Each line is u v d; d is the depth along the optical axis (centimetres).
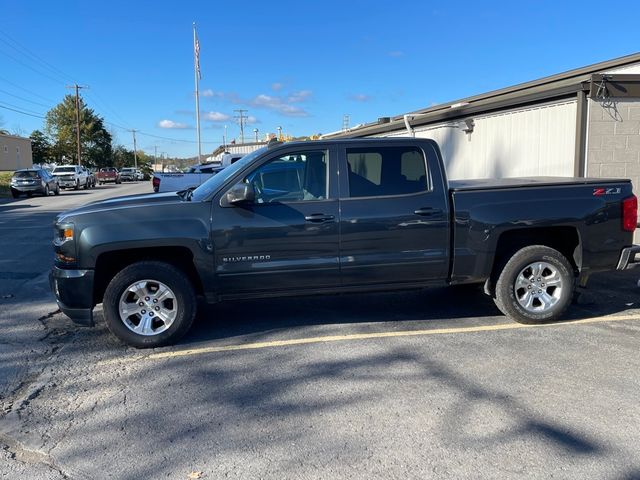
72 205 2397
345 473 323
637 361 488
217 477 322
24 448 361
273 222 545
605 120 912
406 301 701
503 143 1138
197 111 3547
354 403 413
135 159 12181
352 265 561
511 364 483
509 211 577
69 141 8600
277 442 360
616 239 600
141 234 529
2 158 5866
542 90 989
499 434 364
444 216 570
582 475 318
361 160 570
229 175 564
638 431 366
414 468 327
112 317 535
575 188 592
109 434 376
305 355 514
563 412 393
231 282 549
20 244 1229
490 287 602
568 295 593
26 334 596
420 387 439
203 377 470
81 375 481
